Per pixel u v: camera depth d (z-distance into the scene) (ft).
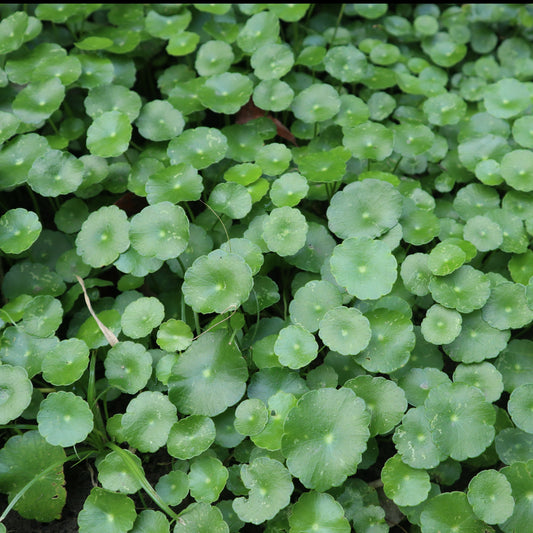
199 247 1.96
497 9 2.43
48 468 1.74
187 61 2.37
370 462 1.78
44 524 1.80
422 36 2.41
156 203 1.93
